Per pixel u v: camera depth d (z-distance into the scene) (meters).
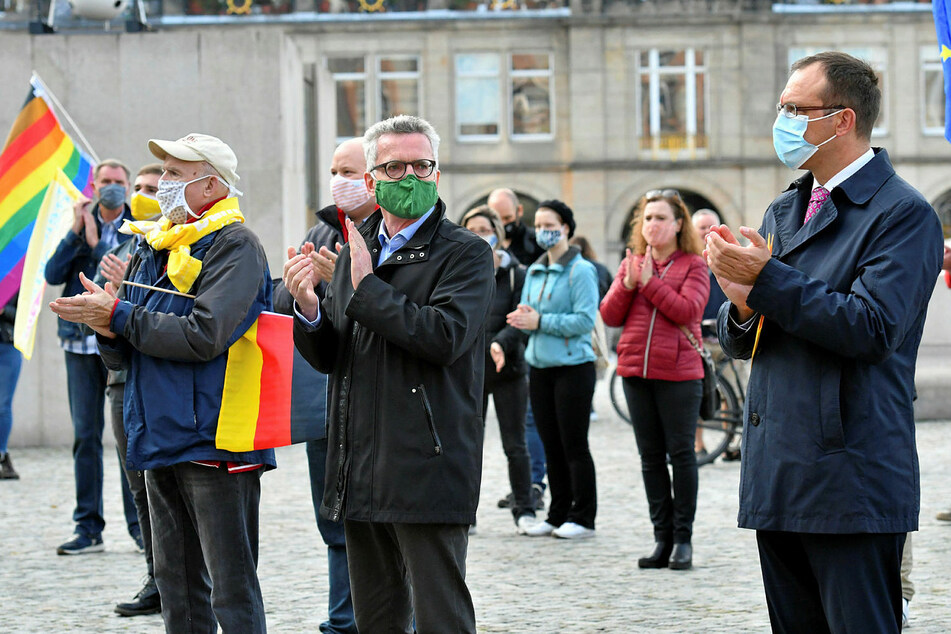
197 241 5.63
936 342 19.05
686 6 41.75
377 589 5.21
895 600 4.41
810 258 4.48
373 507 4.89
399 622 5.21
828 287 4.32
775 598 4.59
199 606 5.75
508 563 8.72
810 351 4.38
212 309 5.39
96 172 9.58
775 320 4.30
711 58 41.94
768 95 41.84
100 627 7.00
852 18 41.94
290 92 15.37
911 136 42.44
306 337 5.14
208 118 14.91
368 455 4.92
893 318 4.20
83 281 5.39
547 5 42.12
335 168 6.61
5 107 15.04
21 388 15.14
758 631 6.74
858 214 4.41
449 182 42.25
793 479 4.35
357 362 5.01
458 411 4.94
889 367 4.36
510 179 42.16
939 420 17.92
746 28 41.75
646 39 41.88
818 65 4.51
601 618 7.08
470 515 4.92
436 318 4.82
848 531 4.26
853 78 4.46
